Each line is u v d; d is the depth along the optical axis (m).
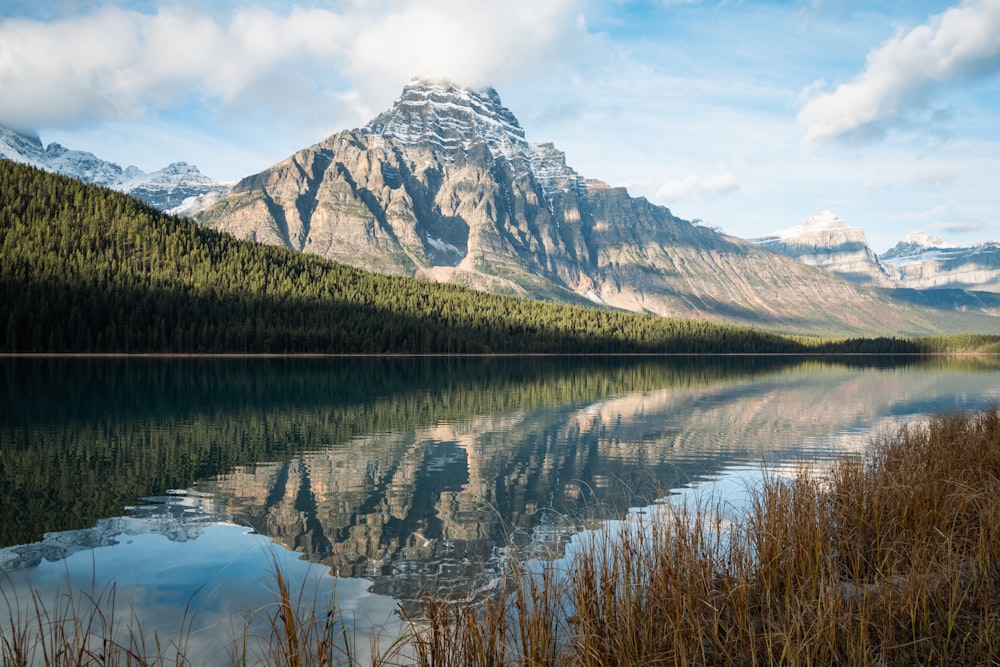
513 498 23.03
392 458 30.86
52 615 12.44
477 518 20.23
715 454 31.91
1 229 153.50
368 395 62.12
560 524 19.23
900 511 12.69
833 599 8.84
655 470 27.89
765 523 12.07
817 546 10.96
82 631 11.61
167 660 10.40
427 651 9.32
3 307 118.69
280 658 10.09
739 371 117.81
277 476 26.75
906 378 101.38
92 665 9.82
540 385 77.31
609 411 50.84
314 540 17.89
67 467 28.20
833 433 39.19
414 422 43.78
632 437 37.66
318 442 35.31
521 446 34.44
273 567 15.39
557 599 9.91
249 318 143.75
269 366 108.38
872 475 15.36
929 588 9.54
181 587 14.14
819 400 61.41
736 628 9.14
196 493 23.75
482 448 33.75
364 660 9.95
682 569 10.24
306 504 22.19
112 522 19.80
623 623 9.23
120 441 34.78
